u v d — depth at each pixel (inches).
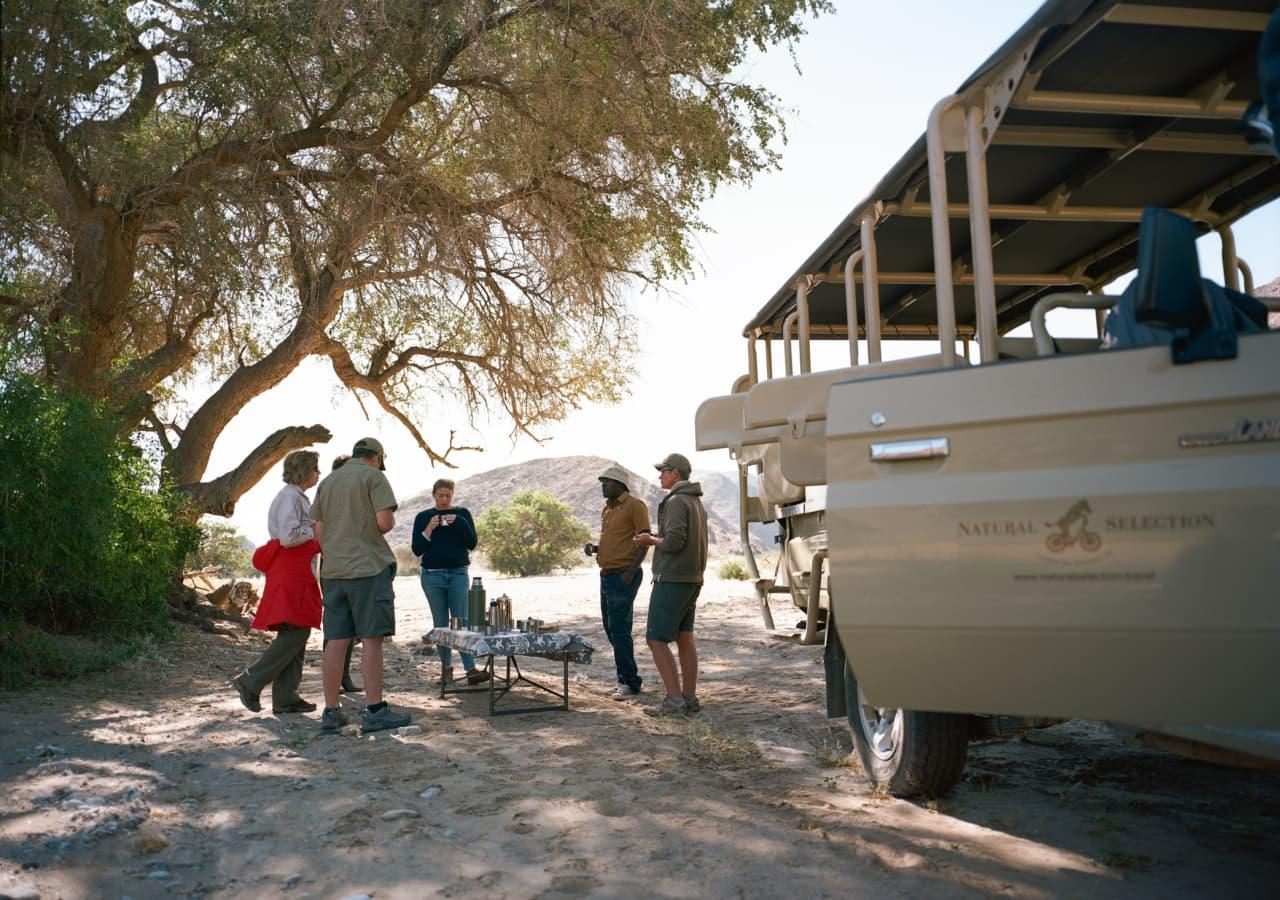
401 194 507.5
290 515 289.4
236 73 440.1
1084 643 135.0
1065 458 137.7
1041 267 308.0
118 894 150.0
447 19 459.5
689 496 299.1
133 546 418.6
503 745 249.1
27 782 201.8
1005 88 164.2
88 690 319.0
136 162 454.6
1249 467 124.5
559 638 295.6
